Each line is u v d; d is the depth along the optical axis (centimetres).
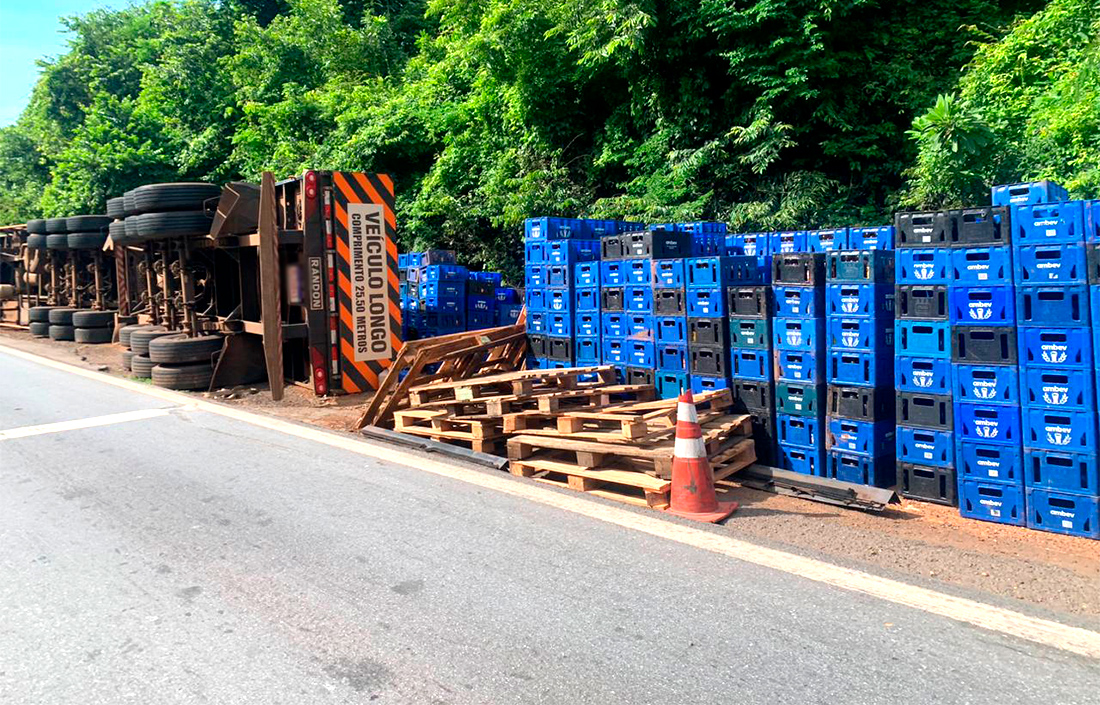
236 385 1130
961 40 1360
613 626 387
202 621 400
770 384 696
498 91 1769
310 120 2247
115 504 592
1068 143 1064
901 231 604
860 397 641
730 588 430
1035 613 400
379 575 453
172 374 1113
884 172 1348
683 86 1420
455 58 1936
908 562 482
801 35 1291
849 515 588
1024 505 549
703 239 902
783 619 393
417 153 1972
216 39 2736
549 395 692
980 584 448
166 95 2641
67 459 724
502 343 924
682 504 568
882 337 638
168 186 1127
